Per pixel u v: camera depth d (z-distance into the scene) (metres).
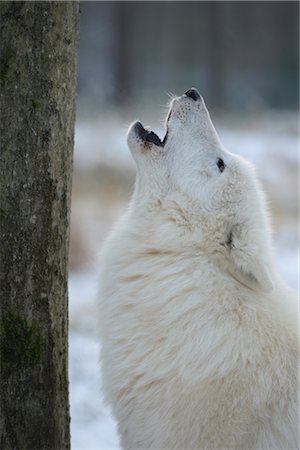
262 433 9.24
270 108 65.19
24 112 8.41
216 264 9.63
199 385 9.21
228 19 79.12
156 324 9.43
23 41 8.31
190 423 9.25
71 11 8.48
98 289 10.07
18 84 8.37
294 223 27.06
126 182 29.66
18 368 8.80
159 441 9.40
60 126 8.57
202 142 10.15
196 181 9.94
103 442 12.75
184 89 68.62
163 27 78.94
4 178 8.49
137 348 9.50
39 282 8.70
